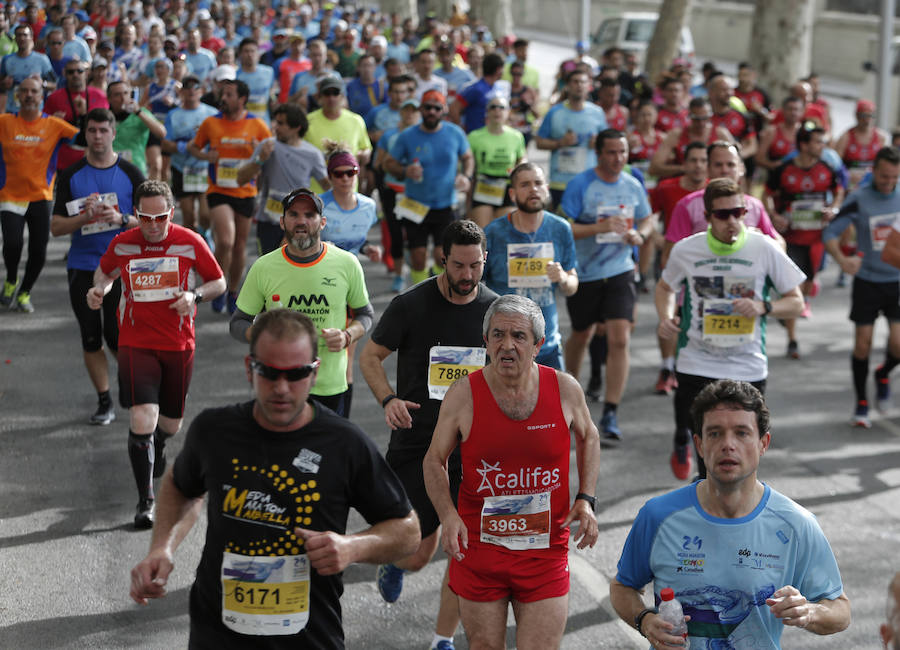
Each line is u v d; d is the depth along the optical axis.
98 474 10.70
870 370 15.31
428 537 8.03
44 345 14.84
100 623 8.00
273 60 29.41
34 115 15.53
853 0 53.62
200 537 9.55
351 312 9.49
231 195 15.97
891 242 12.16
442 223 16.28
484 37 41.78
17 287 17.53
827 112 24.03
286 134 14.02
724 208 9.47
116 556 9.03
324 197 11.61
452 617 7.46
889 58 24.83
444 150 15.95
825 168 16.23
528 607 6.57
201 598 5.25
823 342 16.67
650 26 48.19
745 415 5.15
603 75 21.05
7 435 11.61
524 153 17.09
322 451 5.12
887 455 12.10
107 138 11.68
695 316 9.82
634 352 15.82
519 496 6.51
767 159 20.11
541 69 57.97
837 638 8.21
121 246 9.80
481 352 7.97
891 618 4.03
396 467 8.12
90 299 9.79
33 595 8.34
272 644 5.16
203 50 28.89
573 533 9.91
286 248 9.16
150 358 9.78
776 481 11.30
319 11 47.97
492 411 6.45
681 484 11.02
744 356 9.74
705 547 5.24
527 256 10.32
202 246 9.91
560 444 6.51
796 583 5.27
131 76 27.84
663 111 21.28
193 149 15.87
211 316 16.52
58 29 25.39
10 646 7.62
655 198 14.17
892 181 12.67
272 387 4.95
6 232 15.78
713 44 62.22
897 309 13.02
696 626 5.27
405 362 8.07
